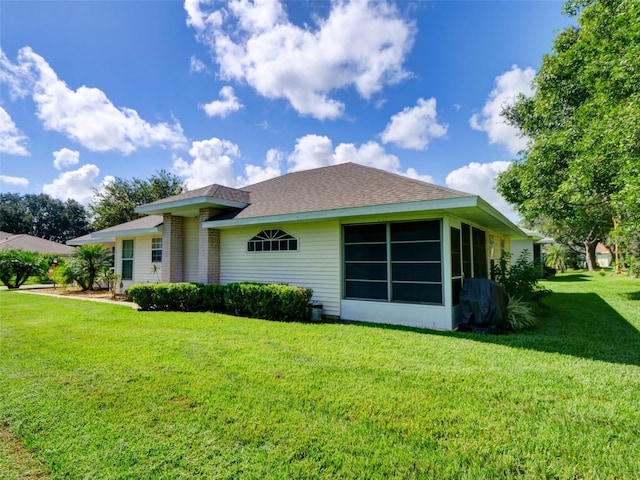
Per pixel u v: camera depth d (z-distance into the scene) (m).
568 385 3.85
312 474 2.33
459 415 3.15
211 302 9.76
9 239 27.72
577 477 2.29
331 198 8.88
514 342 5.82
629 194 6.32
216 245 10.92
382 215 7.84
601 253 44.34
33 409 3.32
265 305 8.30
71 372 4.35
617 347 5.51
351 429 2.92
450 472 2.35
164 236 12.41
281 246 9.54
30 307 10.23
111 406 3.38
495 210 7.74
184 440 2.77
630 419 3.06
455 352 5.21
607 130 7.09
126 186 29.47
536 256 27.34
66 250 28.55
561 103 11.90
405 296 7.52
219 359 4.86
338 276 8.42
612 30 9.04
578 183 8.20
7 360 4.85
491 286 6.91
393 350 5.33
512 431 2.88
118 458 2.53
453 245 7.45
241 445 2.70
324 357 4.96
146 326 7.33
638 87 7.43
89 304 10.95
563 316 8.53
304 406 3.35
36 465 2.47
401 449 2.62
